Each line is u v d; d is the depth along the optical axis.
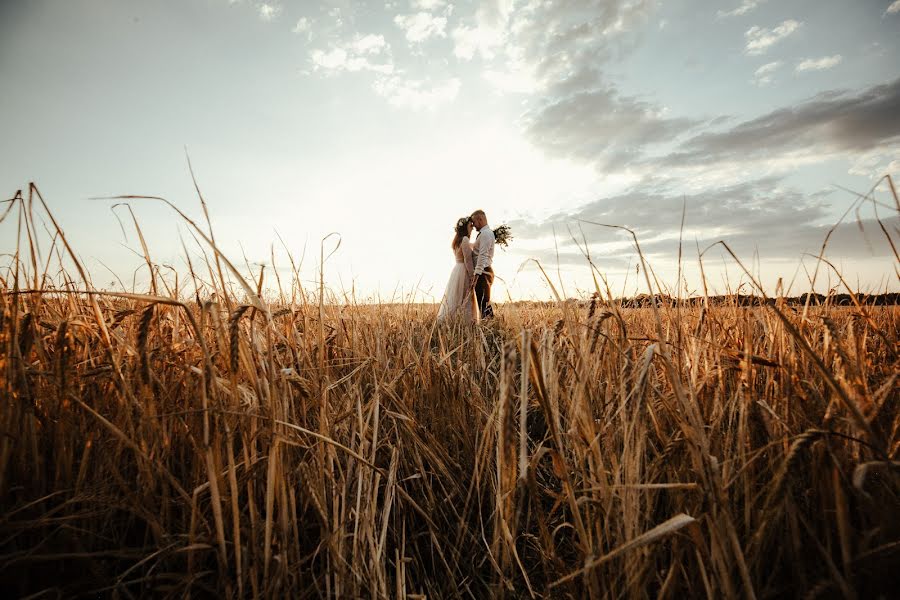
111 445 1.14
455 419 1.80
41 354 1.17
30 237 1.05
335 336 2.03
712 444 1.06
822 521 0.96
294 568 1.04
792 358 1.20
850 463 0.94
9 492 0.98
